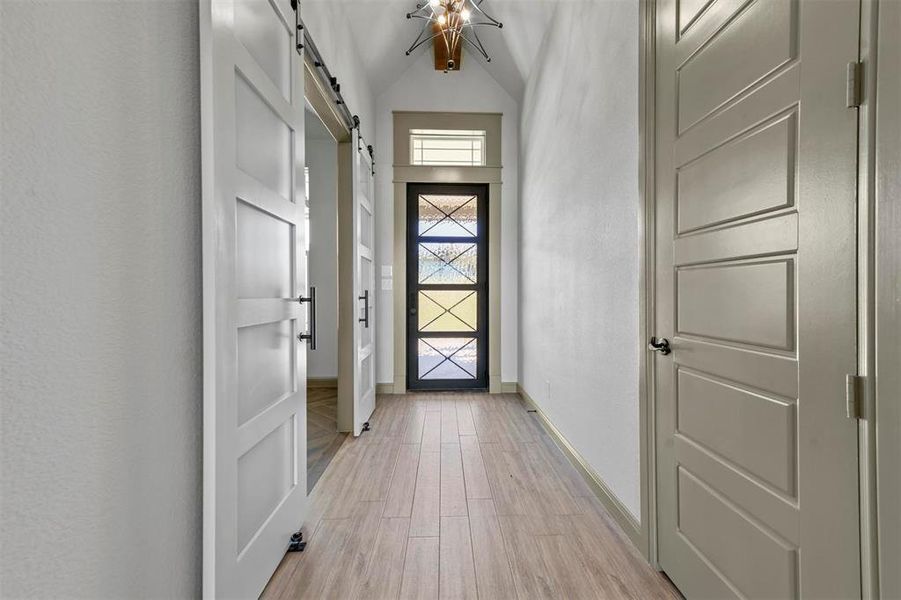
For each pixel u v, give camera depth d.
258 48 1.52
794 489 1.01
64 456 0.77
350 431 3.28
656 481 1.65
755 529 1.13
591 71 2.34
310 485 2.37
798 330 1.00
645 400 1.71
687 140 1.44
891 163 0.79
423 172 4.48
